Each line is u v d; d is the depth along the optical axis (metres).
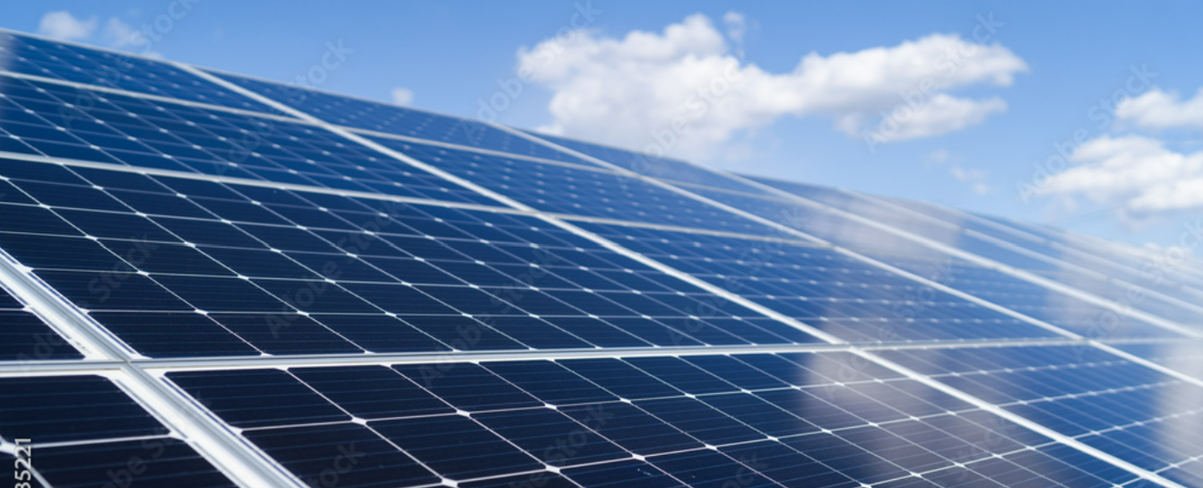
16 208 12.27
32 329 9.22
